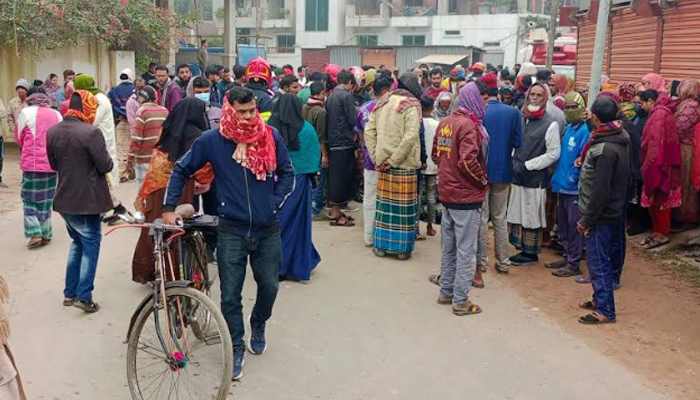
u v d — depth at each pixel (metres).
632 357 4.95
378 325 5.46
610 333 5.38
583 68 16.17
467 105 5.59
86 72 15.23
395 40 47.25
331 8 47.84
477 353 4.98
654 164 7.43
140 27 16.44
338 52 35.19
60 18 13.45
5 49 13.66
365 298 6.07
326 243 7.84
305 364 4.75
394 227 7.17
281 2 49.66
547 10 49.84
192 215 4.23
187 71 10.85
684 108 7.69
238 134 4.16
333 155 8.45
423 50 33.69
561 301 6.08
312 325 5.43
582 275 6.74
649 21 12.11
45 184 7.27
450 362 4.82
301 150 6.30
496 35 44.59
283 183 4.48
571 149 6.57
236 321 4.43
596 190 5.31
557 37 26.31
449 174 5.57
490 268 7.04
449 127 5.56
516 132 6.44
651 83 9.16
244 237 4.29
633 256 7.60
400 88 7.14
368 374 4.62
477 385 4.50
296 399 4.27
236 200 4.25
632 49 12.99
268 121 6.42
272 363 4.75
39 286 6.17
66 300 5.70
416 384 4.50
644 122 7.90
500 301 6.07
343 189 8.55
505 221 6.72
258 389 4.38
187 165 4.25
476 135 5.47
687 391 4.44
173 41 18.39
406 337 5.24
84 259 5.48
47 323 5.35
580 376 4.64
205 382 4.41
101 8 14.81
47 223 7.39
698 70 10.46
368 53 34.78
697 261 7.30
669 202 7.61
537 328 5.46
